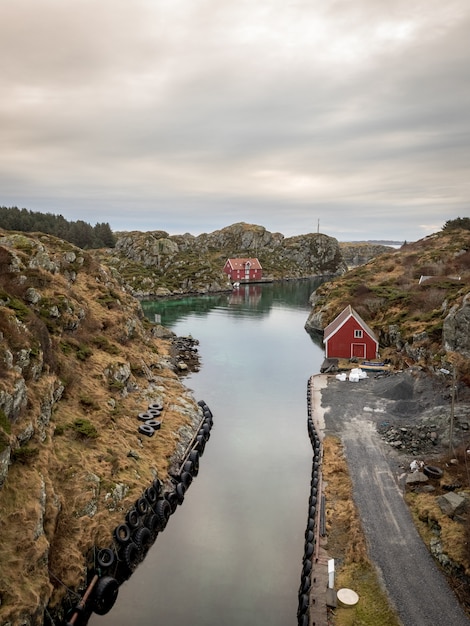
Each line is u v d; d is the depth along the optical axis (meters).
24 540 18.17
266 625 19.14
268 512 27.56
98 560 20.98
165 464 30.67
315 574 20.08
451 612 17.91
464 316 41.06
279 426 40.78
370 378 50.72
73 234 191.00
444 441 31.02
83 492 23.39
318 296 112.88
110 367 39.47
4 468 19.72
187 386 52.16
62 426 27.98
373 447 32.19
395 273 108.56
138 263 162.00
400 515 24.08
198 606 20.22
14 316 30.16
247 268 179.75
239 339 79.56
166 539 24.98
